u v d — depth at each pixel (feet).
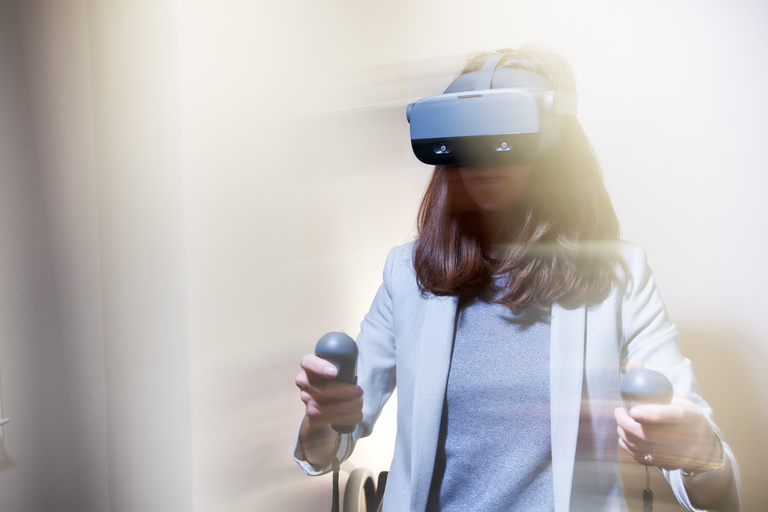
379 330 2.19
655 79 2.99
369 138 3.92
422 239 2.02
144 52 2.86
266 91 3.20
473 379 1.85
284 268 3.40
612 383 1.77
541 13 3.30
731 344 2.91
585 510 1.75
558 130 1.59
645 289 1.85
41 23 3.02
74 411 3.27
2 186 2.94
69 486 3.30
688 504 1.69
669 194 3.00
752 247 2.87
